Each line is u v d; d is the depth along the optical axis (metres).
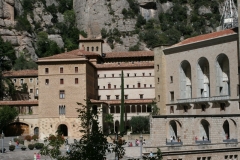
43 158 87.44
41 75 129.50
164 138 68.44
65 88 128.38
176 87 133.75
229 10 187.88
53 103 128.25
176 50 133.88
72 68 128.88
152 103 138.50
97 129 38.06
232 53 117.25
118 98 152.38
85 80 128.12
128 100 146.62
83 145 37.53
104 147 37.22
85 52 157.38
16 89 163.62
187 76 133.62
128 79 152.88
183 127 70.50
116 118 145.62
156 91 139.88
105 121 133.25
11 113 126.44
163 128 68.50
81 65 128.75
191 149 70.62
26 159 92.75
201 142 71.94
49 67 129.50
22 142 112.62
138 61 163.50
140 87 152.12
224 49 119.75
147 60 163.38
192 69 129.25
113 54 167.25
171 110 135.00
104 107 135.50
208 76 127.44
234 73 116.69
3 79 154.00
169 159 68.12
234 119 78.94
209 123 74.25
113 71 153.62
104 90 153.00
